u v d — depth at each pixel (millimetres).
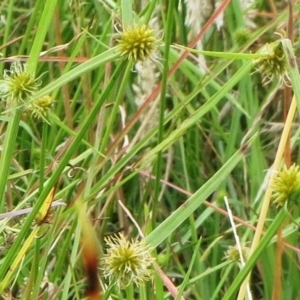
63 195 469
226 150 547
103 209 496
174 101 555
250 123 537
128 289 377
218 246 527
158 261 473
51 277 434
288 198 346
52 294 432
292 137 516
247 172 557
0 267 401
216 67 512
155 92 466
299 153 524
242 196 548
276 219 348
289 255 480
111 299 418
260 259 498
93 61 376
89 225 292
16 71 385
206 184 385
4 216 418
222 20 552
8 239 441
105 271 363
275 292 405
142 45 372
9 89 377
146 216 446
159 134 423
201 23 557
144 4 555
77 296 395
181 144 540
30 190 487
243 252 444
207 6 552
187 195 554
